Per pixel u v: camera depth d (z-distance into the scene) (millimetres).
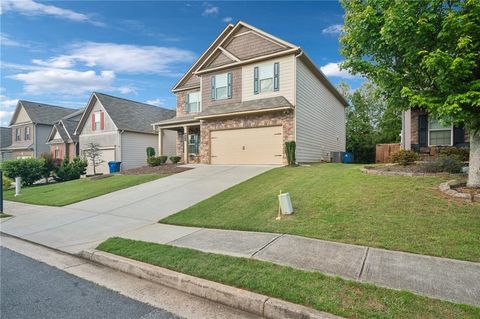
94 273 4172
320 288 3014
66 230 6641
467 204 5227
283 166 12703
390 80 6609
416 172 7914
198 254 4273
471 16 5117
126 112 24156
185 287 3498
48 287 3668
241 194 8375
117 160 22094
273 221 5789
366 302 2717
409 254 3855
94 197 10711
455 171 7695
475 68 5516
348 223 5152
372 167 9773
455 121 5527
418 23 5402
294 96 13398
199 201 8344
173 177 12828
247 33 15320
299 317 2666
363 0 7121
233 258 4020
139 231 6059
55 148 28375
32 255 5066
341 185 7629
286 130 13438
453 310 2527
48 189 14195
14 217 8562
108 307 3107
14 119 32031
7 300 3311
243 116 14609
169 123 18844
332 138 19422
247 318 2842
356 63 6914
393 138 26438
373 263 3627
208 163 15883
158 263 4051
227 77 15898
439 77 5305
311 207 6324
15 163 18312
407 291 2893
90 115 24328
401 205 5617
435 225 4613
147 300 3275
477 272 3273
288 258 3945
